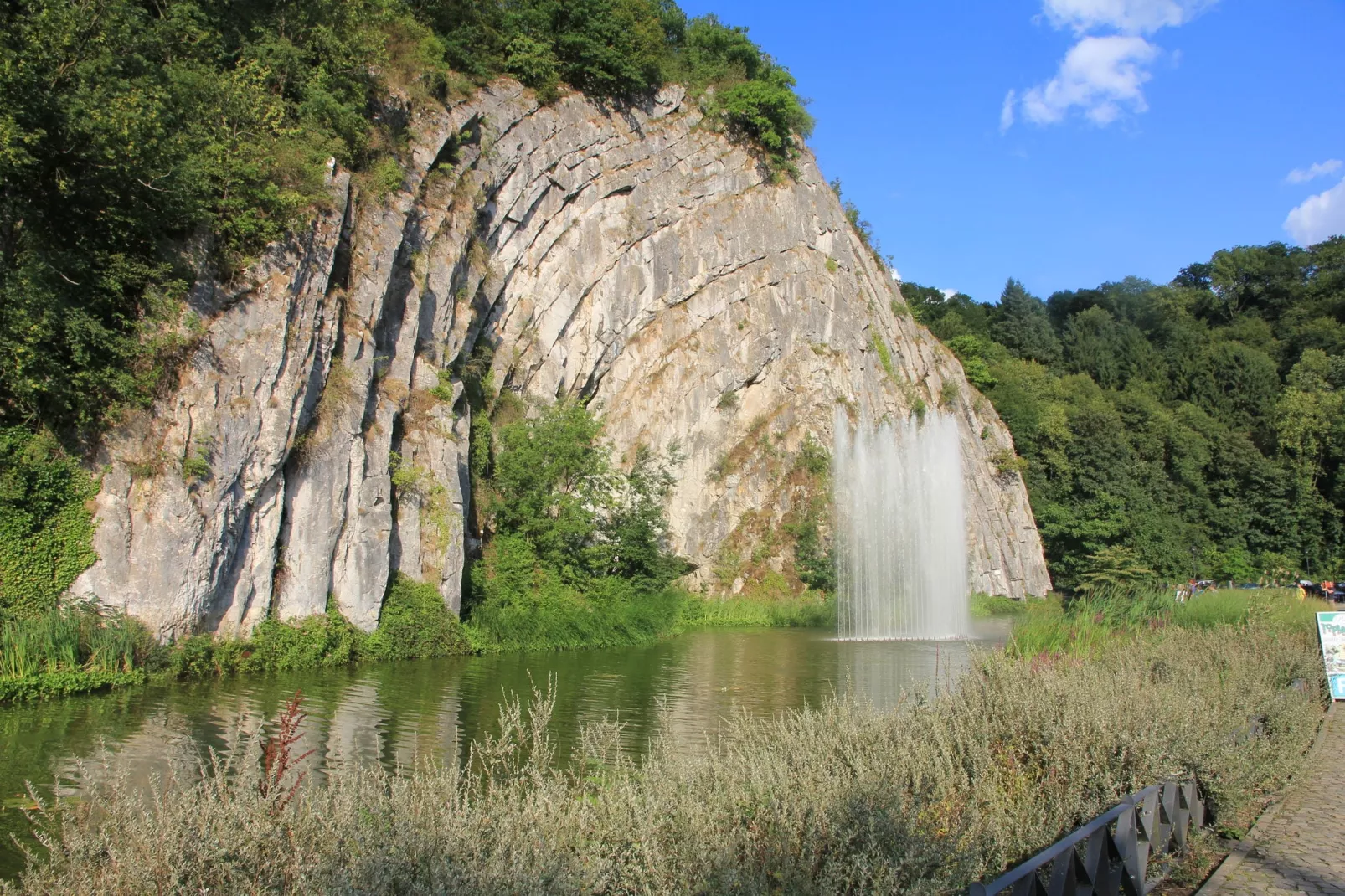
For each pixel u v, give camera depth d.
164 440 17.23
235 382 18.36
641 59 39.88
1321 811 8.86
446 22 32.81
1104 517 53.41
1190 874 7.22
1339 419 63.25
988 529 50.34
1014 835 6.55
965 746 7.74
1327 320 79.88
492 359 32.62
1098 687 9.14
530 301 34.88
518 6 36.44
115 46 17.88
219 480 17.81
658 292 40.94
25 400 15.98
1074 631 18.61
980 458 53.19
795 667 21.98
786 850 5.27
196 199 18.23
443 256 27.05
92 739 11.69
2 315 15.71
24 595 15.46
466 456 26.61
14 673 14.42
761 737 8.87
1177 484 61.62
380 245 23.17
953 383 54.78
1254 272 91.00
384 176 23.94
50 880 5.34
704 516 41.44
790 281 45.62
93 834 5.48
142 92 17.62
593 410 39.16
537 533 28.72
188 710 13.79
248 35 23.02
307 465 20.19
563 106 37.06
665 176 41.78
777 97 44.81
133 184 17.52
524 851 4.97
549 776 7.27
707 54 46.97
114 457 16.67
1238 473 62.09
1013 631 19.08
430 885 4.56
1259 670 13.11
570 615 26.84
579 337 37.69
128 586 16.50
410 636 21.67
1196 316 91.44
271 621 18.98
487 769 6.85
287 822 5.18
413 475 23.20
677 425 41.09
